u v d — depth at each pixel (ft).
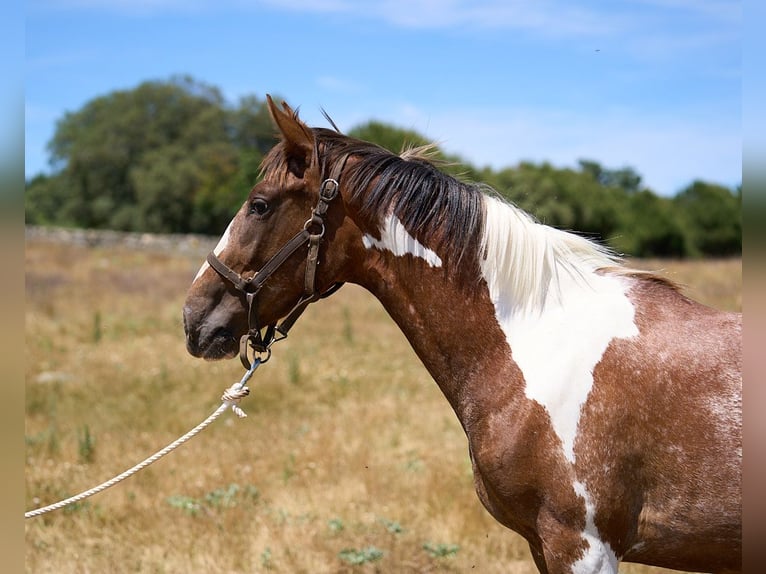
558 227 9.09
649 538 7.82
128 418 22.54
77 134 161.89
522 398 8.01
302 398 24.86
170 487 17.03
